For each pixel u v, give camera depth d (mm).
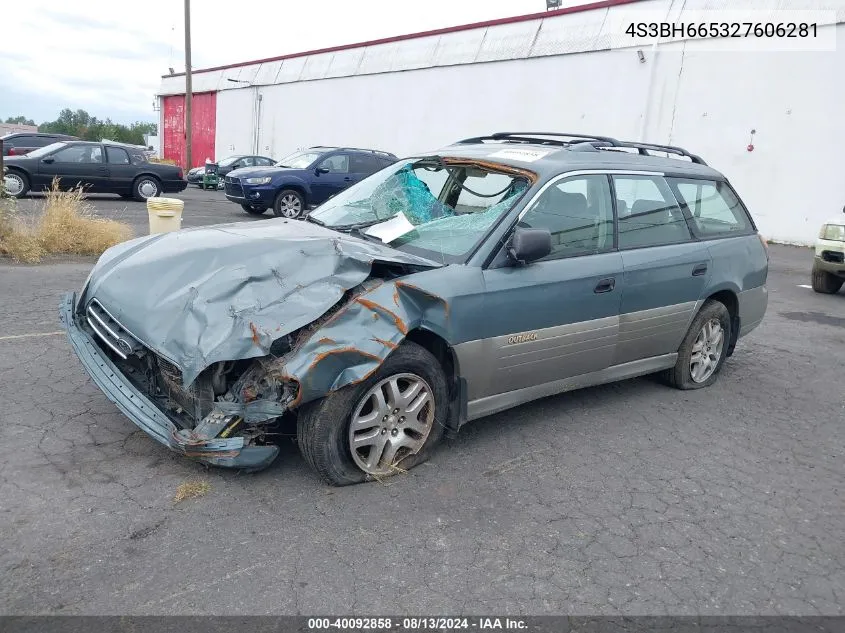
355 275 3562
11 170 16297
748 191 17781
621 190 4793
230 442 3322
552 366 4375
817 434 4883
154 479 3553
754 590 3031
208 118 42500
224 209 18094
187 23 34531
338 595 2795
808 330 8102
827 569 3230
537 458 4168
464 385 3930
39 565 2838
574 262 4355
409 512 3439
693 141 18766
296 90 34344
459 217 4305
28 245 8945
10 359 5066
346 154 16688
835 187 16234
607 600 2891
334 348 3270
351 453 3537
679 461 4277
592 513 3580
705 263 5281
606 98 20766
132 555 2945
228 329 3256
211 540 3086
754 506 3781
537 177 4281
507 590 2904
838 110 16000
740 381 5980
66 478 3500
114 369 3754
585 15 21531
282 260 3615
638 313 4816
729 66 17859
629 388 5590
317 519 3309
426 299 3639
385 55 28984
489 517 3459
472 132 25156
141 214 15148
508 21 23984
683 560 3219
